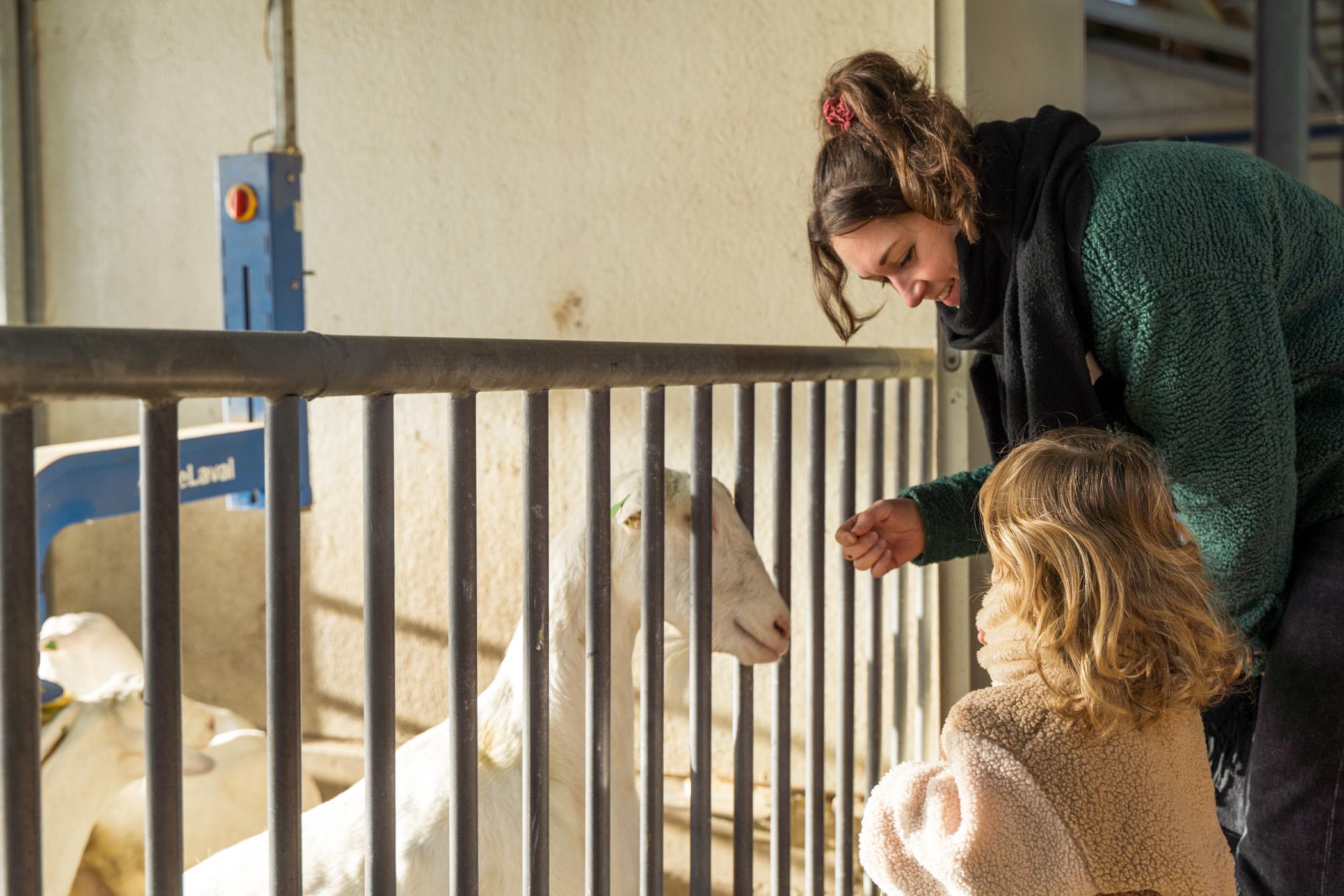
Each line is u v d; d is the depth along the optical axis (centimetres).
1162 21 708
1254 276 119
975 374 152
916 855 103
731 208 237
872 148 121
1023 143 127
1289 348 130
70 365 66
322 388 82
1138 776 100
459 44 255
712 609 142
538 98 250
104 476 176
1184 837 100
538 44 248
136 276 293
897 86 121
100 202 294
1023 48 234
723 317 240
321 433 272
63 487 168
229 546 286
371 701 91
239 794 192
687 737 246
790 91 231
